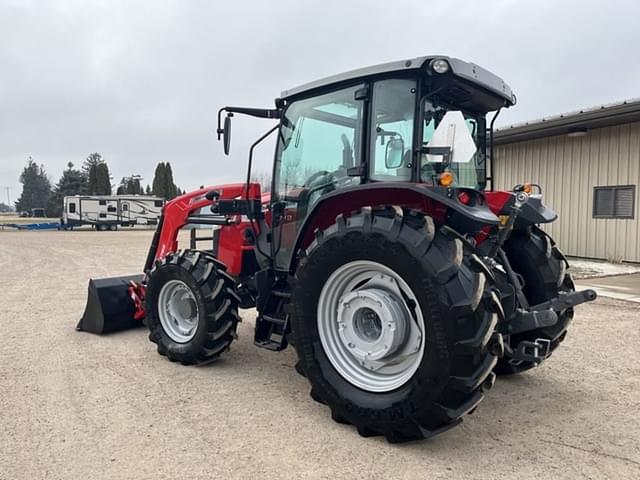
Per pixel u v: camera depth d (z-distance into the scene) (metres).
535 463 2.62
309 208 3.82
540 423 3.12
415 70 3.08
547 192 12.55
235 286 4.30
